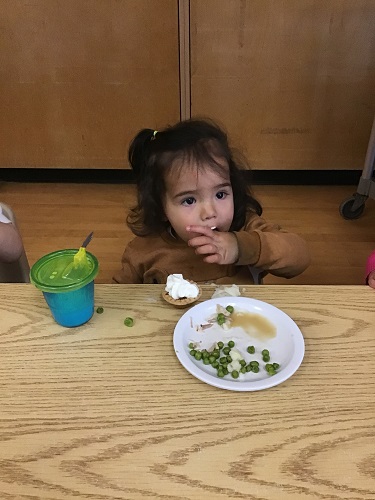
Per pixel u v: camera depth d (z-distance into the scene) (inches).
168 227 47.8
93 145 101.9
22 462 23.9
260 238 41.4
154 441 24.7
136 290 35.4
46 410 26.5
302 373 28.5
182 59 90.5
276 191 103.0
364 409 26.2
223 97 94.7
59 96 96.3
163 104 96.2
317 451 24.1
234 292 35.2
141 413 26.2
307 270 79.9
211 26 87.0
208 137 44.5
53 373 28.7
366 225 91.4
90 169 106.3
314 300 34.3
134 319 32.7
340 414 26.0
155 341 30.9
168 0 84.9
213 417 25.9
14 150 103.4
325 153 100.3
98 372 28.7
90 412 26.3
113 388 27.7
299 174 104.8
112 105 96.8
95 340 31.0
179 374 28.5
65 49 90.8
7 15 87.6
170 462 23.7
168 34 88.4
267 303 33.6
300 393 27.2
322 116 96.0
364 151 99.7
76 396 27.2
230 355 29.7
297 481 22.8
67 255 32.9
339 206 96.8
